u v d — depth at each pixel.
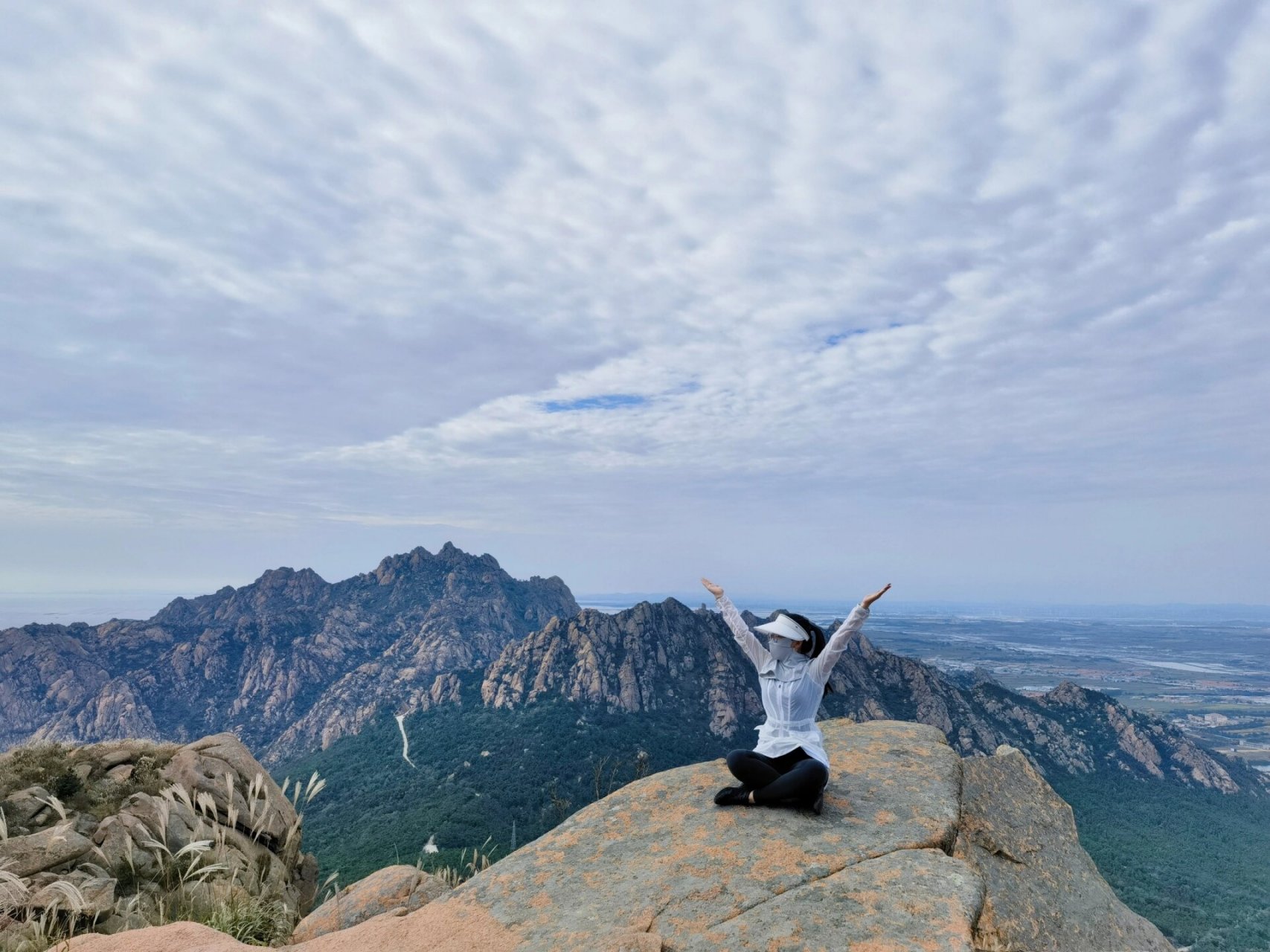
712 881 5.11
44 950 5.71
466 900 5.32
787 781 5.93
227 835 11.12
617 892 5.14
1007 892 6.69
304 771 187.50
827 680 6.23
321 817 140.62
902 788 6.51
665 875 5.26
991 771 8.22
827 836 5.62
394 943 4.82
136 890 8.76
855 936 4.35
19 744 11.54
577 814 6.68
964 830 7.20
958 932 4.34
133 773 11.65
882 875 5.02
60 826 8.79
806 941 4.34
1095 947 6.52
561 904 5.07
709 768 7.35
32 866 8.30
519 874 5.62
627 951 4.26
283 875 12.01
